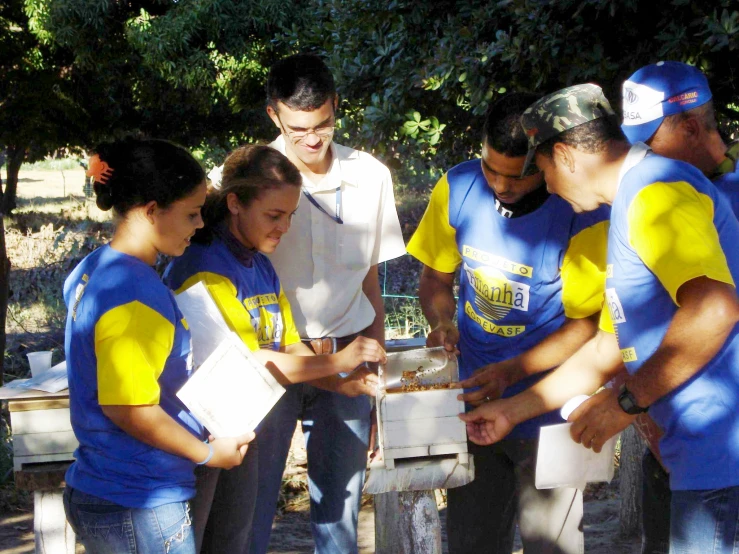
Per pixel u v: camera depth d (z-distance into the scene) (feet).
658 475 10.59
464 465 9.66
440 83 17.78
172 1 49.29
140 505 8.07
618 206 7.98
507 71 17.28
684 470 8.06
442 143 20.89
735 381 7.87
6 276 21.61
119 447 8.12
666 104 9.25
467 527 11.51
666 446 8.26
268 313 10.45
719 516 7.87
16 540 16.74
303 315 11.57
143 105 56.54
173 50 46.32
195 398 8.39
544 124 8.24
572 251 10.23
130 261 8.13
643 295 7.98
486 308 10.87
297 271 11.49
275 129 62.39
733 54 15.56
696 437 7.93
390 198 11.94
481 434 9.82
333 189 11.37
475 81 17.08
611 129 8.16
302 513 19.22
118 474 8.10
